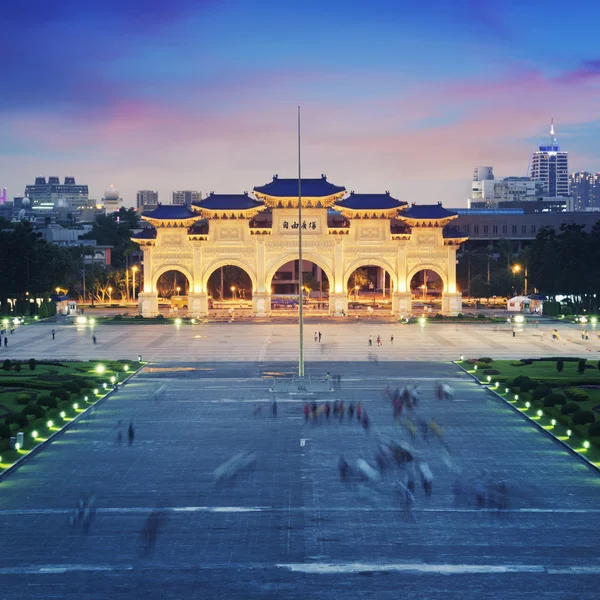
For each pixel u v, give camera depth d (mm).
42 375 136250
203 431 103625
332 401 122312
